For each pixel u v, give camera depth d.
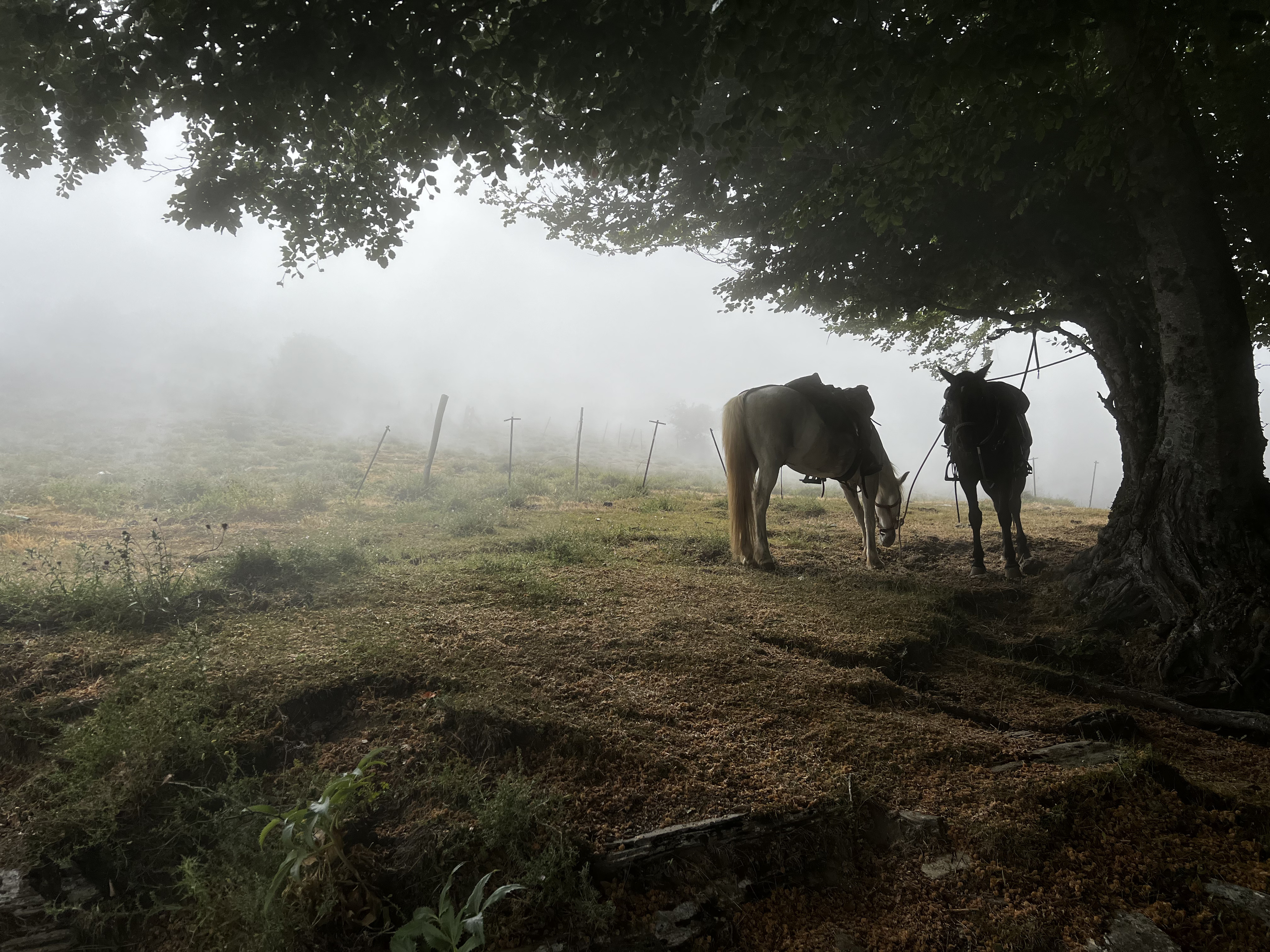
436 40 4.54
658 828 3.01
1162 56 4.87
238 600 5.58
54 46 4.27
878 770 3.52
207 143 6.63
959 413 7.48
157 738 3.26
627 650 4.94
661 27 4.34
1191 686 5.26
